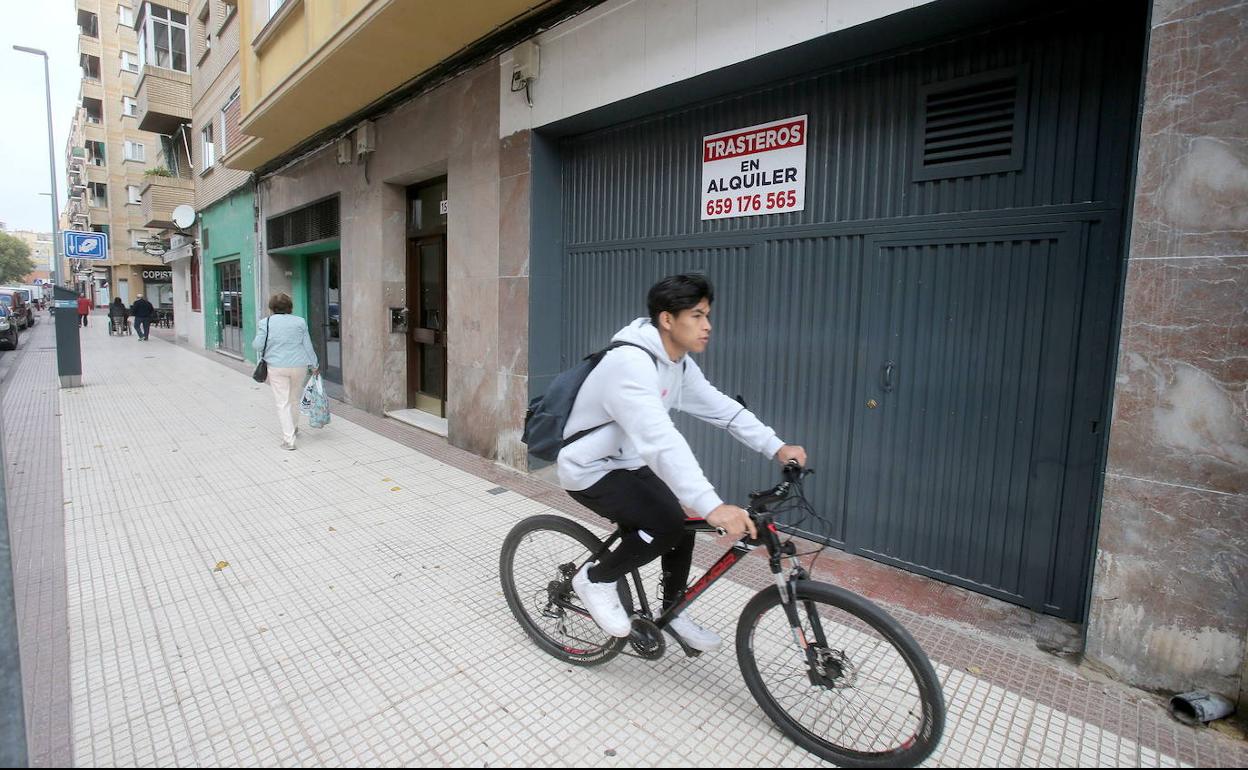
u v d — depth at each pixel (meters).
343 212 8.50
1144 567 2.48
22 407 8.35
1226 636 2.32
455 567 3.74
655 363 2.27
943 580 3.49
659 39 4.14
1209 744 2.27
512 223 5.54
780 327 4.06
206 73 14.22
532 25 5.08
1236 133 2.19
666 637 3.02
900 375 3.57
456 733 2.35
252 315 12.73
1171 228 2.32
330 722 2.40
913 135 3.44
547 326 5.56
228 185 13.41
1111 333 2.88
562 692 2.60
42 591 3.39
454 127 6.18
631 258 4.95
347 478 5.45
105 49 32.75
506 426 5.79
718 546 4.01
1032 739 2.30
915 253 3.46
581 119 4.90
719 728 2.39
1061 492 3.08
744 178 4.18
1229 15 2.18
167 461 5.89
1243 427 2.23
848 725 2.25
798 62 3.68
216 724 2.38
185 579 3.55
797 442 4.04
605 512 2.40
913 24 3.14
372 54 5.88
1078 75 2.92
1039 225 3.05
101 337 22.02
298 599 3.34
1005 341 3.20
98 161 37.69
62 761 2.19
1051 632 3.00
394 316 7.90
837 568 3.67
